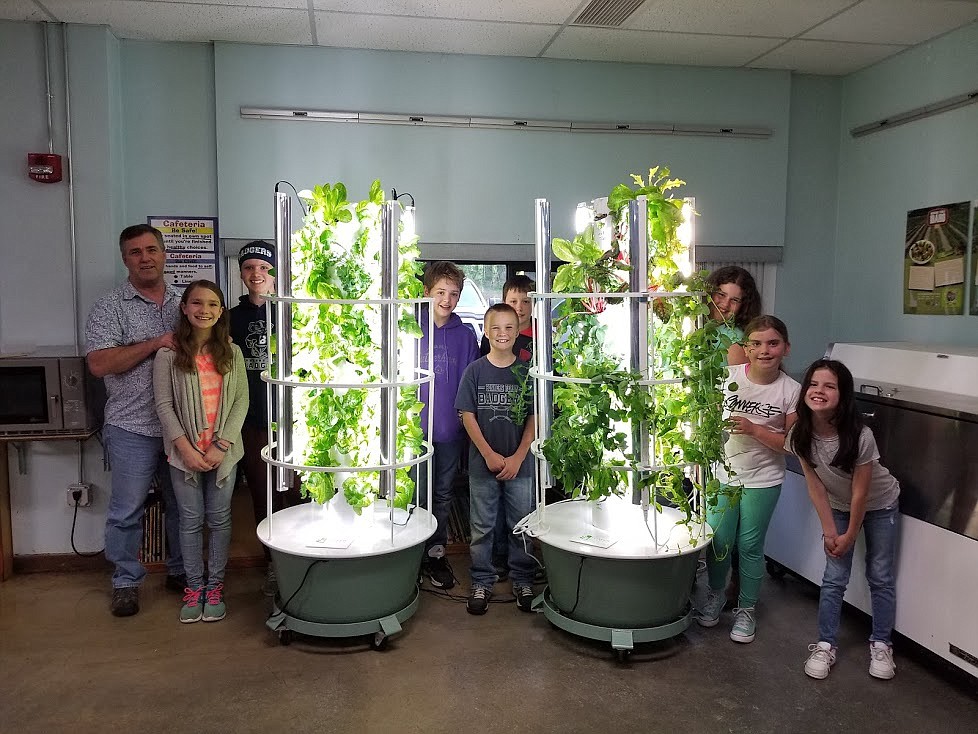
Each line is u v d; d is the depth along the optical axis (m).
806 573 3.39
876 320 4.40
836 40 3.95
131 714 2.51
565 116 4.29
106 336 3.21
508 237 4.27
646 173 4.38
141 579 3.34
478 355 3.74
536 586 3.62
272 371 2.93
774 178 4.54
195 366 3.12
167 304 3.36
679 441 2.77
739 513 3.04
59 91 3.67
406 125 4.12
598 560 2.79
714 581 3.14
